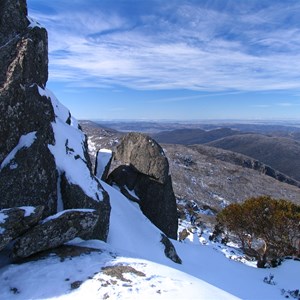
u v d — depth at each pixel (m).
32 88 12.44
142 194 21.31
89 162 15.45
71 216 10.37
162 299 8.44
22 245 9.39
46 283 8.72
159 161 21.34
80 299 8.16
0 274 8.98
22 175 11.10
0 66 12.12
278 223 24.73
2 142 11.28
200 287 9.68
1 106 11.30
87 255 10.41
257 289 15.66
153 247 15.69
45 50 14.26
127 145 22.53
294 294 16.00
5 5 13.34
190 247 20.34
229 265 19.44
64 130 14.72
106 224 13.27
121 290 8.62
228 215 27.70
